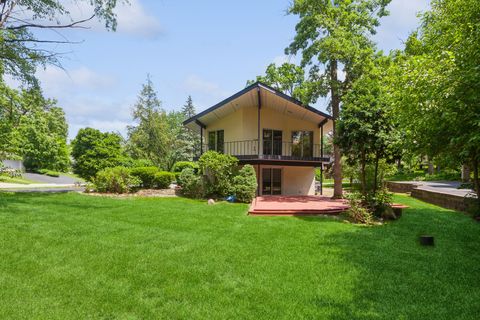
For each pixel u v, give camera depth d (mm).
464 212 10859
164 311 3701
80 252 5770
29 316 3572
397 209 10008
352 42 14055
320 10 15000
